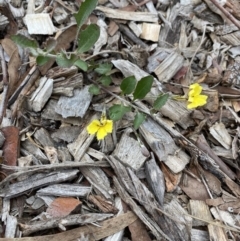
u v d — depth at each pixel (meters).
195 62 0.25
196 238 0.20
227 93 0.24
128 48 0.24
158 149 0.21
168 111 0.22
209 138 0.23
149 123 0.22
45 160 0.21
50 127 0.22
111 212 0.20
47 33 0.24
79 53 0.21
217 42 0.25
